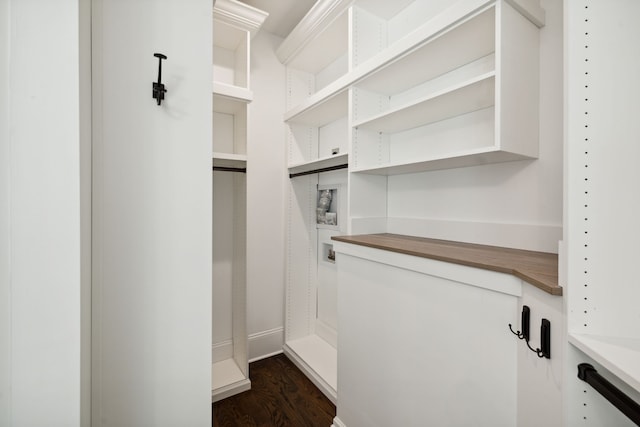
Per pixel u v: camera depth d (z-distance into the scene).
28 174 0.50
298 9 2.16
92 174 0.64
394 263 1.23
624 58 0.56
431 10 1.52
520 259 0.94
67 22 0.52
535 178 1.13
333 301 2.44
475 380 0.92
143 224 0.70
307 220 2.59
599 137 0.58
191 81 0.75
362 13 1.67
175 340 0.74
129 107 0.68
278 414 1.75
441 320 1.04
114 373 0.67
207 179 0.77
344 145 2.27
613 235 0.58
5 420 0.49
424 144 1.60
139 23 0.69
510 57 0.99
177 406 0.75
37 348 0.51
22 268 0.49
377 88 1.67
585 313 0.59
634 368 0.46
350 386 1.54
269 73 2.44
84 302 0.57
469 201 1.38
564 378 0.62
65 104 0.52
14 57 0.49
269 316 2.48
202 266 0.77
